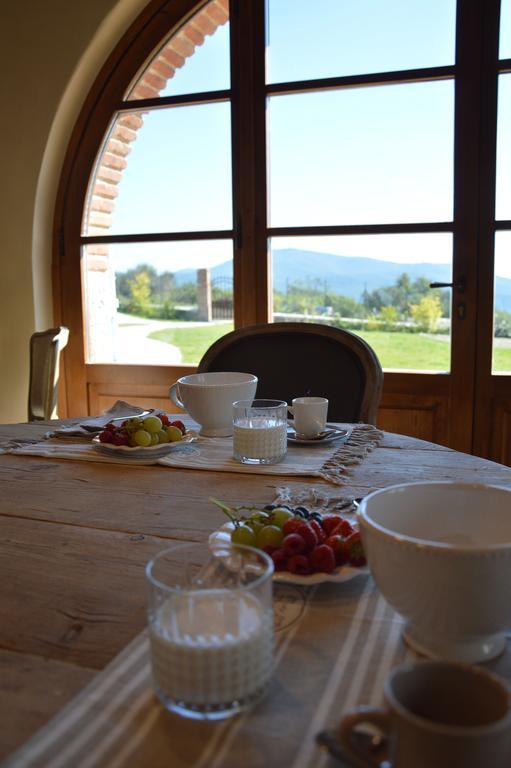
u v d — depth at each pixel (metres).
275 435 1.09
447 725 0.36
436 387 2.51
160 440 1.18
